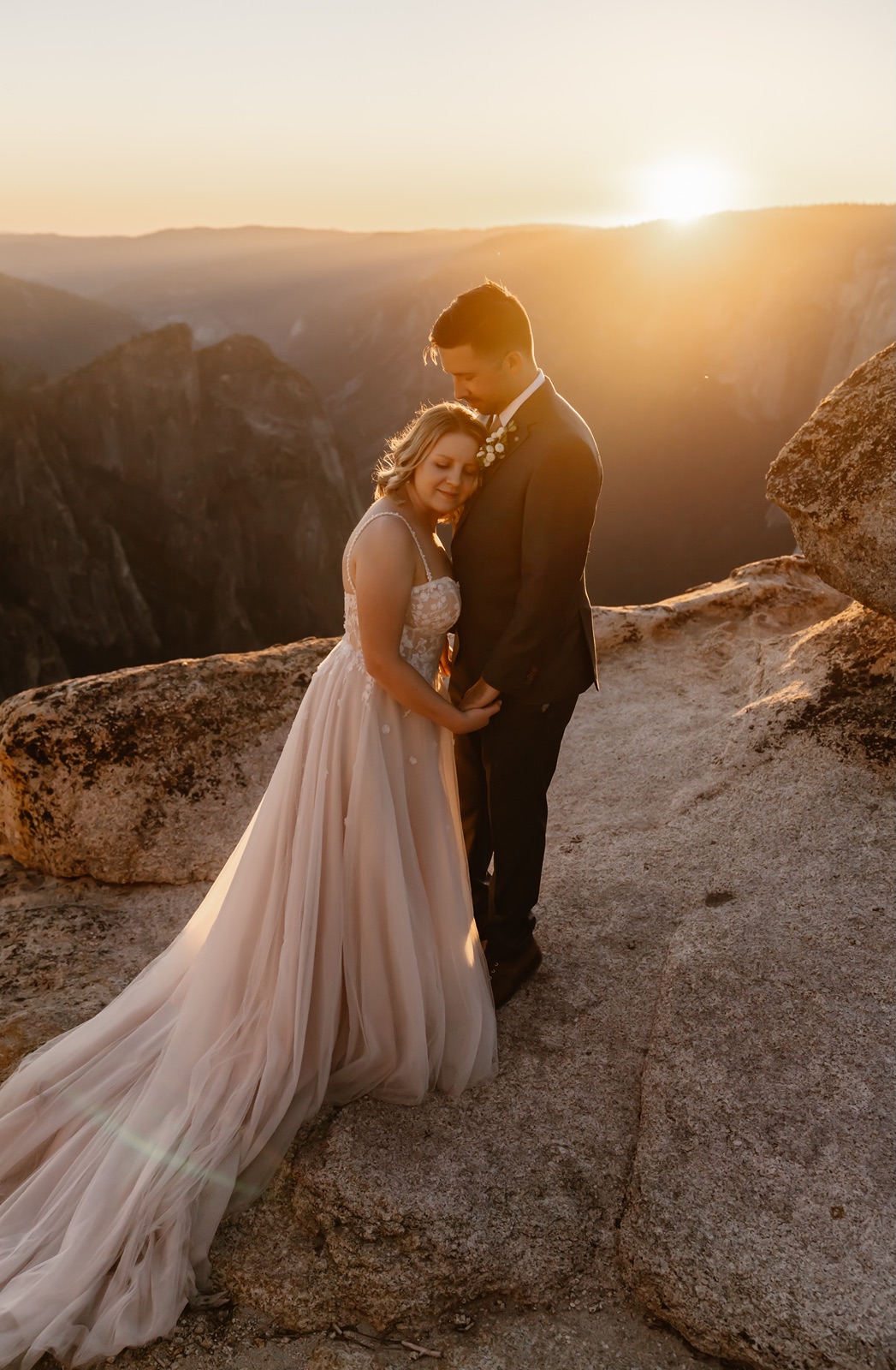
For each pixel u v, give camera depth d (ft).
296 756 8.04
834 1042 7.91
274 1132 7.63
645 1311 6.68
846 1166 6.91
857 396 11.95
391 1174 7.30
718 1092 7.61
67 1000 10.07
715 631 16.26
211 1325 6.85
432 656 8.04
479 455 7.64
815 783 11.12
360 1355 6.56
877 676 11.89
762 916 9.48
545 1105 7.95
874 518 11.40
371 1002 7.95
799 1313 6.10
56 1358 6.68
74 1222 7.05
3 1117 8.09
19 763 12.34
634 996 9.09
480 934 10.01
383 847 7.80
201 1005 8.00
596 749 13.66
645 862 10.91
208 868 12.09
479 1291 6.81
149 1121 7.56
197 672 13.83
